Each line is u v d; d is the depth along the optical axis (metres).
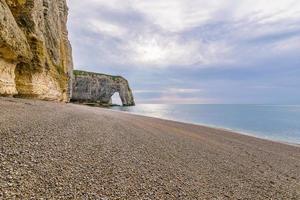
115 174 7.11
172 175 8.16
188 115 78.44
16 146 7.45
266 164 12.68
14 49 24.81
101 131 14.43
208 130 27.62
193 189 7.18
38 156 7.02
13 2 29.55
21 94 29.45
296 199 7.76
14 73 27.56
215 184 8.06
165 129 22.66
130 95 180.62
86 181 6.10
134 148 11.30
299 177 10.84
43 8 40.62
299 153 18.69
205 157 12.09
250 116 77.56
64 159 7.35
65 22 60.38
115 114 34.72
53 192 5.09
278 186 8.94
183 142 15.95
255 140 23.62
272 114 91.88
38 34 33.53
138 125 22.64
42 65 34.41
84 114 23.70
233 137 23.69
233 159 12.67
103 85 154.50
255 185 8.66
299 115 85.50
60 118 16.12
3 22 22.48
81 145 9.64
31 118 13.24
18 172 5.59
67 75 57.84
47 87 37.16
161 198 6.07
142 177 7.34
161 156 10.70
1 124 9.85
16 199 4.44
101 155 8.83
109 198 5.44
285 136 34.09
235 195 7.30
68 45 66.19
